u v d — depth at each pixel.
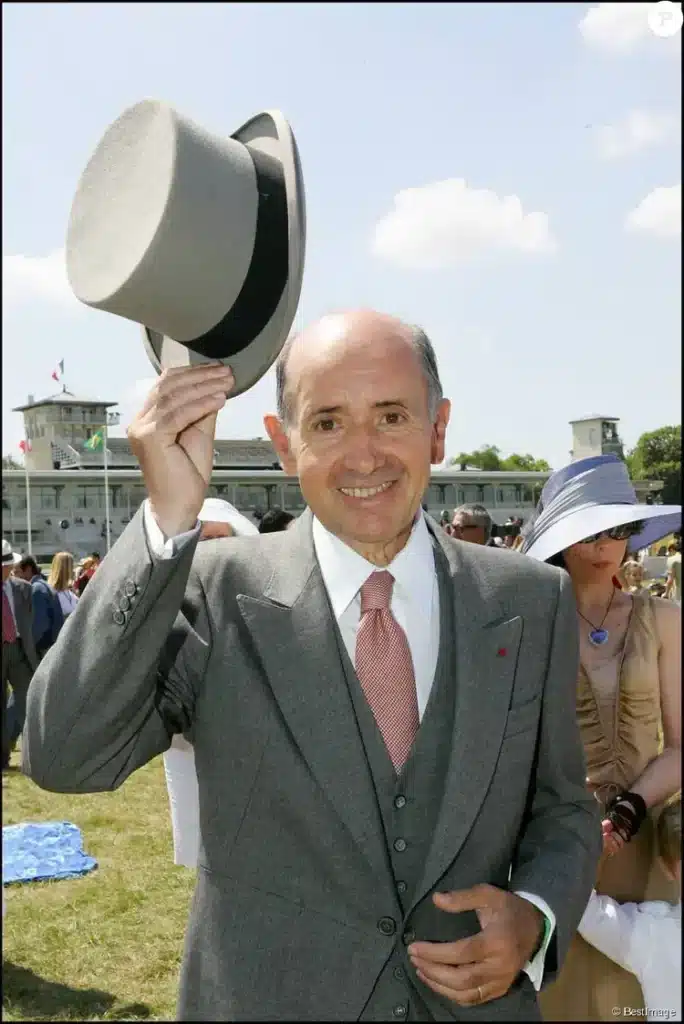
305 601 1.64
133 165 1.56
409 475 1.57
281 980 1.51
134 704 1.50
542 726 1.68
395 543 1.66
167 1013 3.57
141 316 1.63
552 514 2.59
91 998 3.69
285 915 1.54
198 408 1.50
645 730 2.40
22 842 5.79
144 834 5.98
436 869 1.55
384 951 1.53
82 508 37.75
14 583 7.96
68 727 1.46
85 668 1.46
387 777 1.58
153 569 1.44
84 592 1.50
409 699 1.63
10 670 7.98
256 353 1.64
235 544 1.78
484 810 1.59
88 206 1.62
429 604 1.68
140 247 1.52
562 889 1.57
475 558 1.76
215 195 1.55
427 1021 1.55
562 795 1.70
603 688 2.43
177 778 3.00
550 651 1.69
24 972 3.93
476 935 1.48
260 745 1.57
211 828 1.59
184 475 1.51
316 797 1.55
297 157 1.58
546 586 1.73
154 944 4.25
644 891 2.41
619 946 2.23
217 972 1.54
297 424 1.59
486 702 1.60
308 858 1.55
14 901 4.75
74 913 4.58
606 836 2.28
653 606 2.49
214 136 1.60
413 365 1.57
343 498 1.56
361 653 1.63
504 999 1.61
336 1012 1.51
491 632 1.64
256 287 1.60
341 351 1.54
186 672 1.64
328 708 1.58
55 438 45.19
